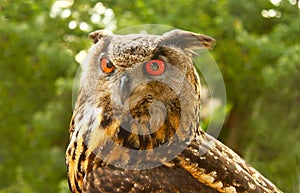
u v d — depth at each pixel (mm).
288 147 19031
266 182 8766
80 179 8398
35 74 20953
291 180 18219
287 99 19594
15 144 22266
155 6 19281
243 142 20625
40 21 19531
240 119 21281
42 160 22047
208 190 8211
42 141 21844
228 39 21188
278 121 19469
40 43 19953
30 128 21922
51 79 21312
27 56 20641
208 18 20469
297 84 19562
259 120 19625
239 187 8227
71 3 19703
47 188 21875
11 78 21422
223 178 8180
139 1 18875
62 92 19594
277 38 20266
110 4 19312
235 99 21734
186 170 8180
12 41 20062
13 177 22422
